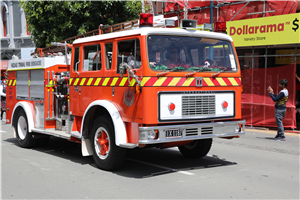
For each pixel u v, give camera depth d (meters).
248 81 12.38
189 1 15.84
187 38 6.02
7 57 30.83
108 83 6.22
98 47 6.54
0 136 10.63
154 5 18.08
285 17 11.43
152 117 5.45
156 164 6.79
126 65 5.59
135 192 4.99
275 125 11.71
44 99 7.97
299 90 13.44
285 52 13.60
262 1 13.23
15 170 6.34
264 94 11.98
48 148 8.69
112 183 5.46
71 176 5.91
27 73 8.65
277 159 7.27
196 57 6.09
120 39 6.00
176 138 5.59
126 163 6.88
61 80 7.67
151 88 5.45
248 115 12.40
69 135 7.16
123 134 5.75
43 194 4.95
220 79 6.22
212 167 6.54
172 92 5.64
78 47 7.11
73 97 7.18
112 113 5.86
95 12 14.82
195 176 5.88
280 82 9.63
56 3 14.19
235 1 14.26
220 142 9.38
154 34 5.65
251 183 5.46
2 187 5.30
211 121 6.16
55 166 6.67
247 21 12.48
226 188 5.19
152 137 5.38
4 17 30.92
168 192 4.98
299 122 13.53
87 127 6.65
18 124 8.79
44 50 9.91
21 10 29.59
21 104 8.55
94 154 6.39
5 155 7.73
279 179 5.71
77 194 4.92
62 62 8.18
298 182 5.54
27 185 5.39
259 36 12.20
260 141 9.55
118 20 15.71
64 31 14.93
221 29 6.66
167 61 5.73
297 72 13.39
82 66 6.98
